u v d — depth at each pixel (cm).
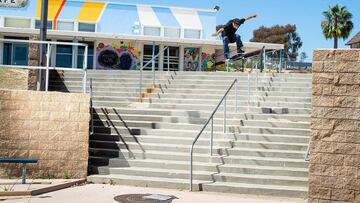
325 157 887
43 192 928
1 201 841
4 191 888
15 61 2786
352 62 885
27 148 1070
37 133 1077
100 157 1148
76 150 1082
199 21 3291
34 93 1084
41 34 1316
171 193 952
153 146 1181
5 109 1067
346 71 887
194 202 870
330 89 894
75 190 961
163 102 1521
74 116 1090
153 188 1005
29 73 1554
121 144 1197
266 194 966
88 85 1720
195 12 3294
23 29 2680
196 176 1039
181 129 1272
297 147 1142
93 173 1099
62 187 984
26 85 1617
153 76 1723
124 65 2888
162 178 1048
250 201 898
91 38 2805
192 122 1297
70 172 1076
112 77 1809
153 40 2805
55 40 2784
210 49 2980
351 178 873
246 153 1130
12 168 1064
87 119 1093
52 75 1767
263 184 1009
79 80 1786
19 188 924
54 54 2770
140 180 1030
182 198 904
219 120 1287
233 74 1697
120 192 948
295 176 1037
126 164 1117
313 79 902
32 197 881
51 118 1084
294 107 1411
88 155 1093
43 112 1084
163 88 1644
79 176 1076
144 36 2811
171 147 1171
